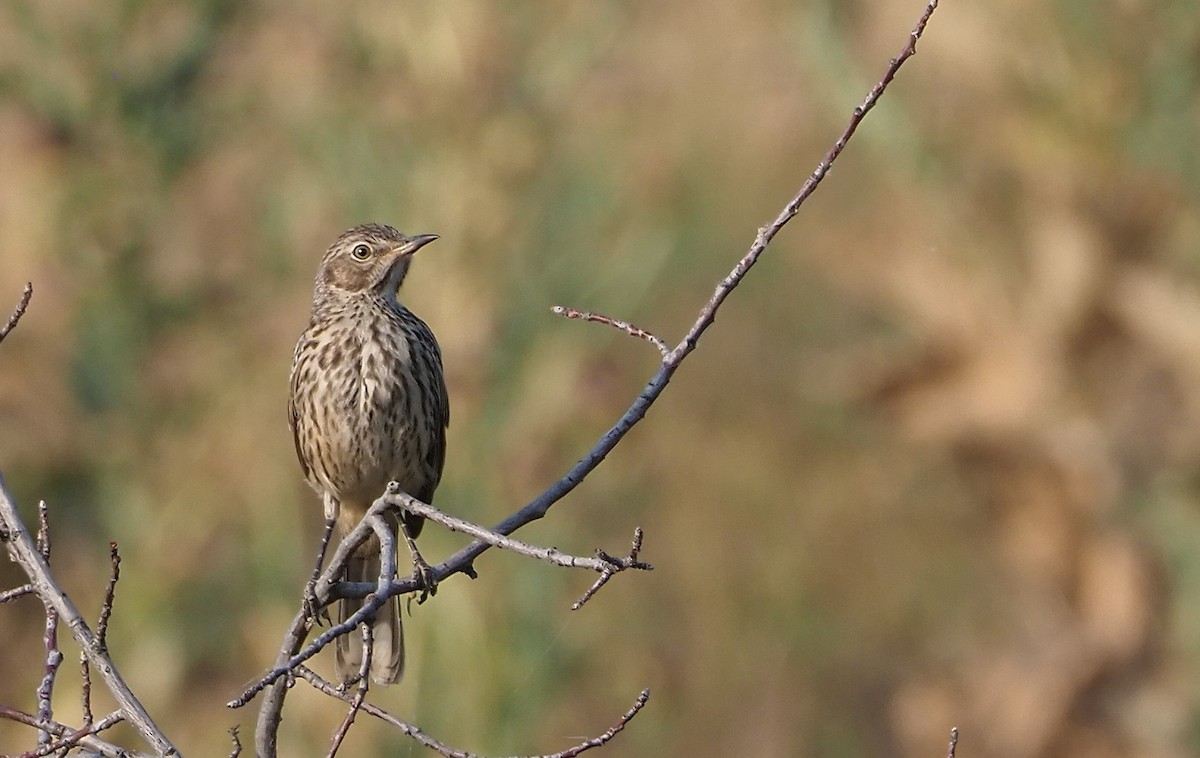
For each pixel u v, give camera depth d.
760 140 16.69
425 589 7.54
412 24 12.87
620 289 13.16
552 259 12.77
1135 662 12.36
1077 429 12.21
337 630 6.34
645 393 7.45
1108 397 12.27
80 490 13.74
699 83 16.72
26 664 12.80
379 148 12.84
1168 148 12.08
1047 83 12.30
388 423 10.18
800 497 15.38
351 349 10.17
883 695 15.13
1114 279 12.22
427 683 12.02
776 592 15.40
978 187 12.54
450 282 12.54
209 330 13.95
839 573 15.23
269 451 13.41
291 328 13.77
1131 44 12.19
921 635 14.98
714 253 16.50
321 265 10.61
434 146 12.73
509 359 12.49
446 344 12.49
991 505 12.77
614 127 14.77
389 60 12.91
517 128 12.78
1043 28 12.32
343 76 13.09
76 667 12.62
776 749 14.82
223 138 13.97
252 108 13.84
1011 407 12.31
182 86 13.88
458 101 12.80
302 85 13.17
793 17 14.05
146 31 13.92
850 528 15.33
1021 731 12.53
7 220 13.84
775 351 16.30
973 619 14.67
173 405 13.81
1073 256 12.25
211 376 13.70
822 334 16.41
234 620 12.99
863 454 15.49
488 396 12.42
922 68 12.62
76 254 13.94
